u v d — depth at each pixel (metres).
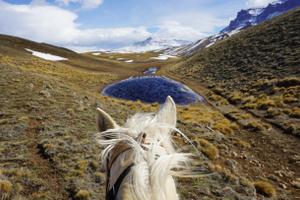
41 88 22.19
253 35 65.19
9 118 14.59
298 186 10.30
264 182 9.71
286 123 18.17
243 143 14.67
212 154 11.64
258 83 33.06
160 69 91.94
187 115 22.39
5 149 10.69
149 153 1.72
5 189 7.66
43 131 12.83
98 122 2.43
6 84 22.44
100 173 8.79
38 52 88.31
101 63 96.56
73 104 18.09
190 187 8.45
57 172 9.07
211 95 35.66
